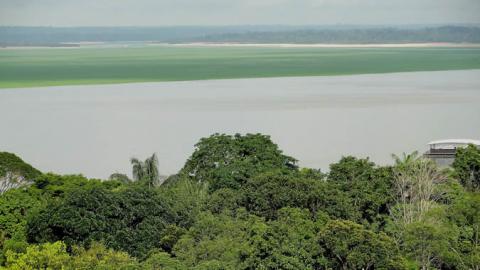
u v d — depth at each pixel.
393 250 58.22
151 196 69.12
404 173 78.19
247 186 73.69
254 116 187.38
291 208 67.19
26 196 72.38
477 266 62.16
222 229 62.78
